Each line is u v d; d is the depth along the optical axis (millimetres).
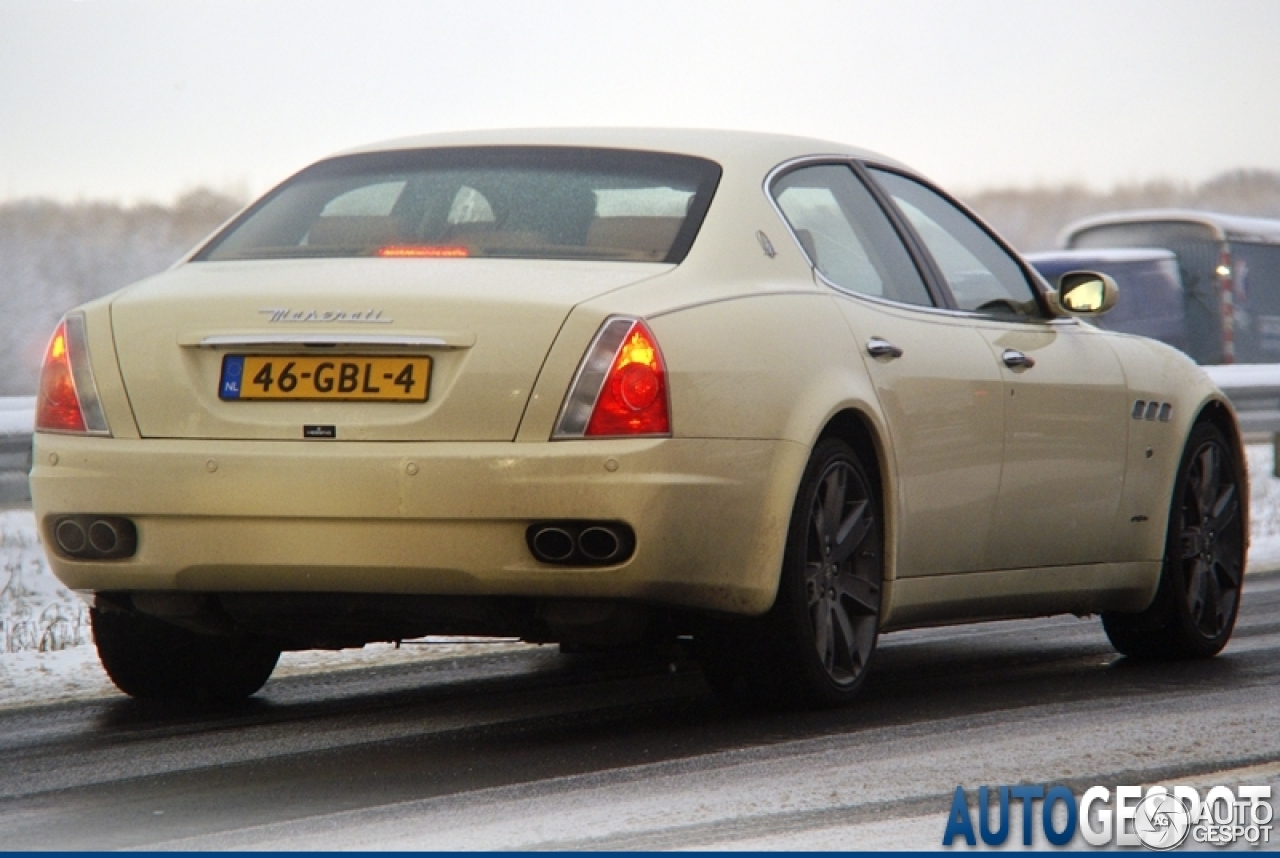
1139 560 18312
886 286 15914
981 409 16125
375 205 15094
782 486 13859
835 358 14570
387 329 13172
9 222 99125
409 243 14492
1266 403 48562
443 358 13141
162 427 13586
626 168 15195
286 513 13117
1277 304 71938
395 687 17016
